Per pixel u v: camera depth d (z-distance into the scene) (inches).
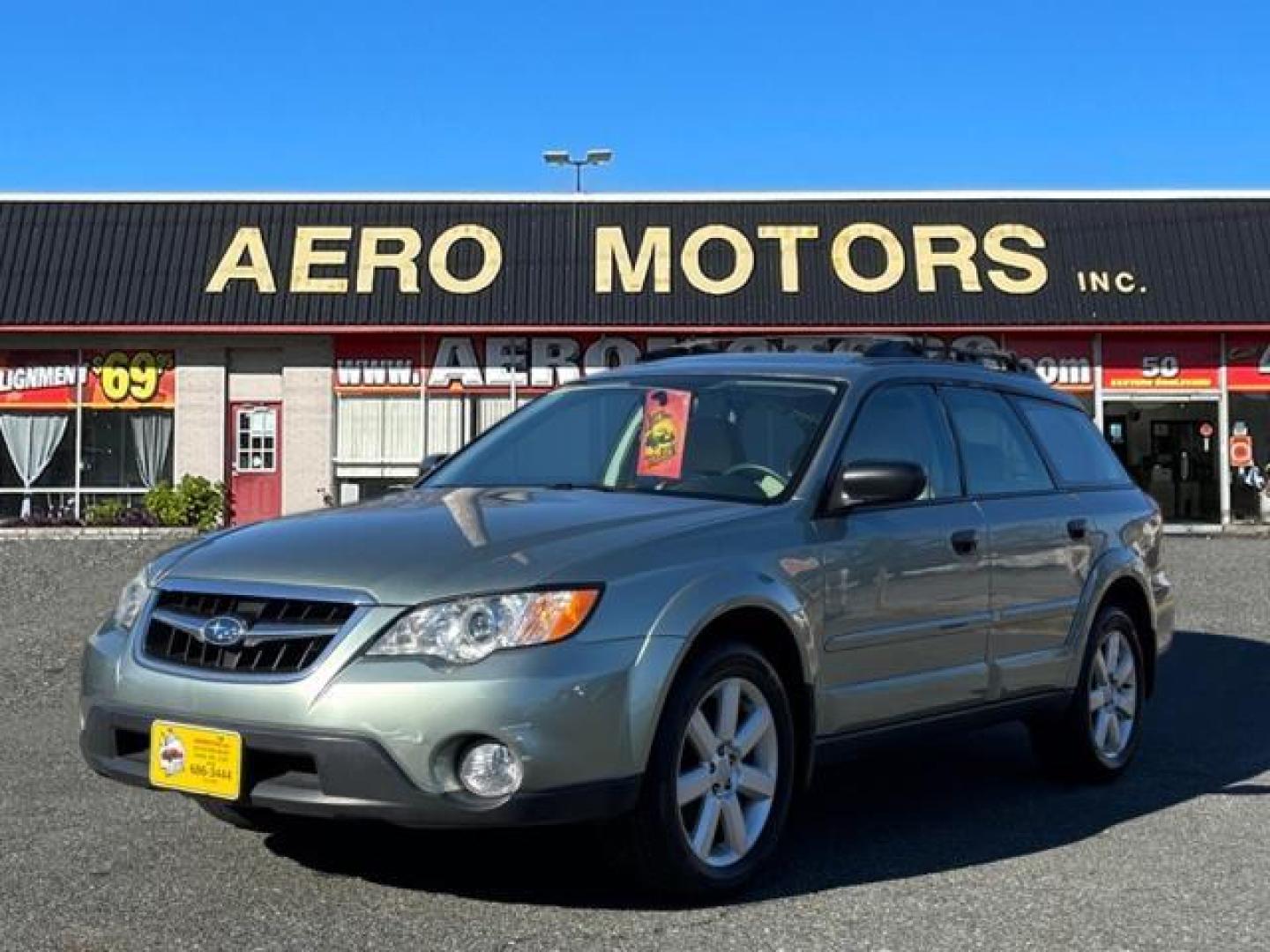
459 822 165.0
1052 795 257.1
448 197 1005.2
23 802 240.4
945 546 224.5
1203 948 171.5
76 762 275.3
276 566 179.2
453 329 940.0
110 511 906.1
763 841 191.2
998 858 212.2
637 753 171.5
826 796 256.4
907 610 215.8
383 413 971.9
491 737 164.7
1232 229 973.2
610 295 951.6
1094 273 955.3
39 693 358.0
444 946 167.6
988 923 179.8
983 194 1002.1
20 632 449.7
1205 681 382.9
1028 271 957.2
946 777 272.4
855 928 176.6
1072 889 195.3
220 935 171.3
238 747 169.8
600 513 194.5
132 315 941.2
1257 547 752.3
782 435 218.5
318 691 166.6
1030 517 247.1
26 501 977.5
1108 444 296.4
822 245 977.5
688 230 987.3
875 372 233.0
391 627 168.2
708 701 185.0
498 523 189.3
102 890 189.3
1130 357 960.3
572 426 237.6
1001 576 236.4
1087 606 258.5
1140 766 284.0
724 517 196.1
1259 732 319.6
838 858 211.3
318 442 969.5
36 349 976.3
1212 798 255.0
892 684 213.2
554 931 173.3
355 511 203.9
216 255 970.7
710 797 184.2
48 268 964.0
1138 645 279.9
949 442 240.4
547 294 954.1
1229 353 958.4
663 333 960.9
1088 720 261.3
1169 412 960.9
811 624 198.2
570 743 166.4
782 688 194.1
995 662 234.8
